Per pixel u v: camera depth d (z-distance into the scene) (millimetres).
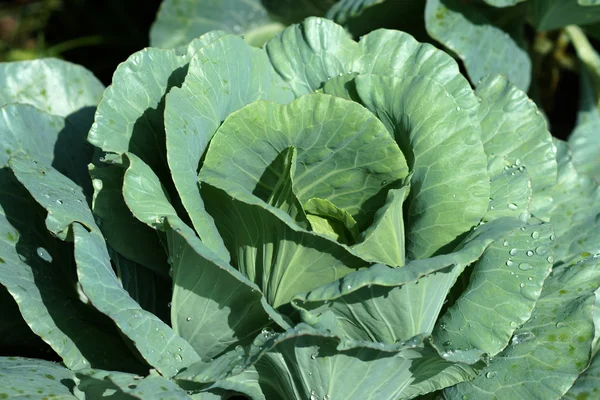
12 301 1261
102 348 1194
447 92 1188
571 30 1594
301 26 1254
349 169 1188
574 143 1533
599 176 1507
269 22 1586
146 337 1134
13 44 1966
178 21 1560
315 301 1128
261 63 1241
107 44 1935
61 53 1934
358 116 1164
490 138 1264
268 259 1150
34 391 1136
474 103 1227
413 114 1188
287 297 1148
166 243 1190
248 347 1133
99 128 1186
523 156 1260
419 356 1141
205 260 1127
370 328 1146
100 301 1127
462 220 1178
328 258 1131
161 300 1237
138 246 1209
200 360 1167
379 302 1130
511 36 1510
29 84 1346
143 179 1155
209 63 1189
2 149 1237
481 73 1421
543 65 1670
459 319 1160
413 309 1133
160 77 1219
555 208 1302
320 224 1181
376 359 1132
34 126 1269
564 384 1155
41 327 1166
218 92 1193
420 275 1104
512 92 1270
